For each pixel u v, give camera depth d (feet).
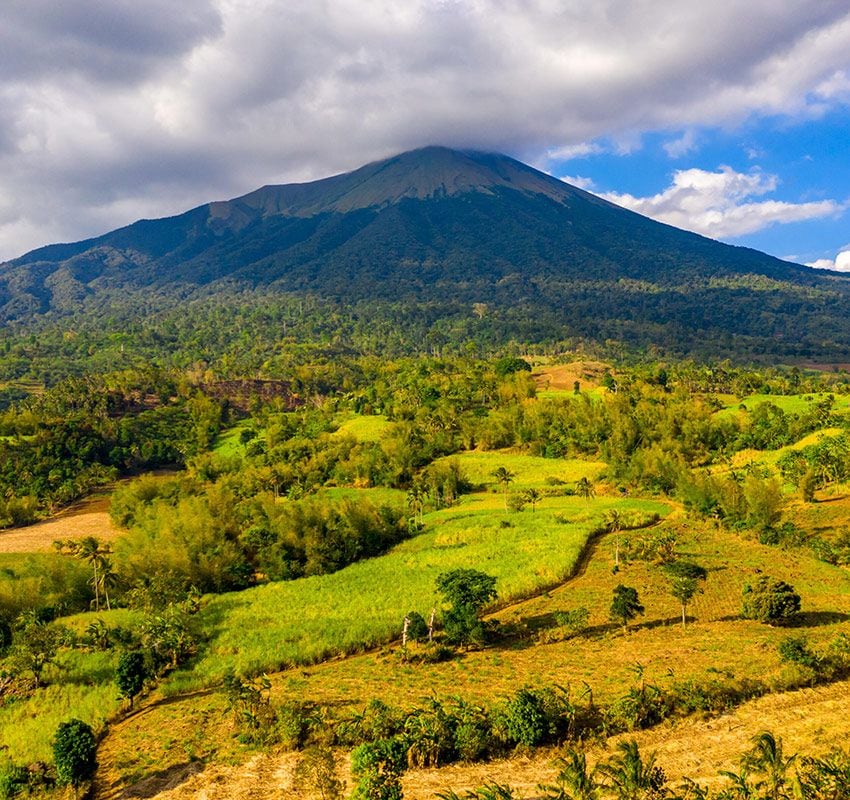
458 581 181.47
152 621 187.21
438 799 105.40
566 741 120.26
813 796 94.53
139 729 141.28
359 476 440.86
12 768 125.29
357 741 124.47
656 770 101.04
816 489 326.65
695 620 184.03
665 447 441.27
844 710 126.00
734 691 132.16
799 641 145.69
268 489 434.30
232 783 114.93
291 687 153.89
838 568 227.61
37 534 386.73
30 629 195.11
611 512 295.28
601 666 154.81
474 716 123.65
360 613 205.77
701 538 272.31
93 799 116.37
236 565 271.08
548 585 222.89
